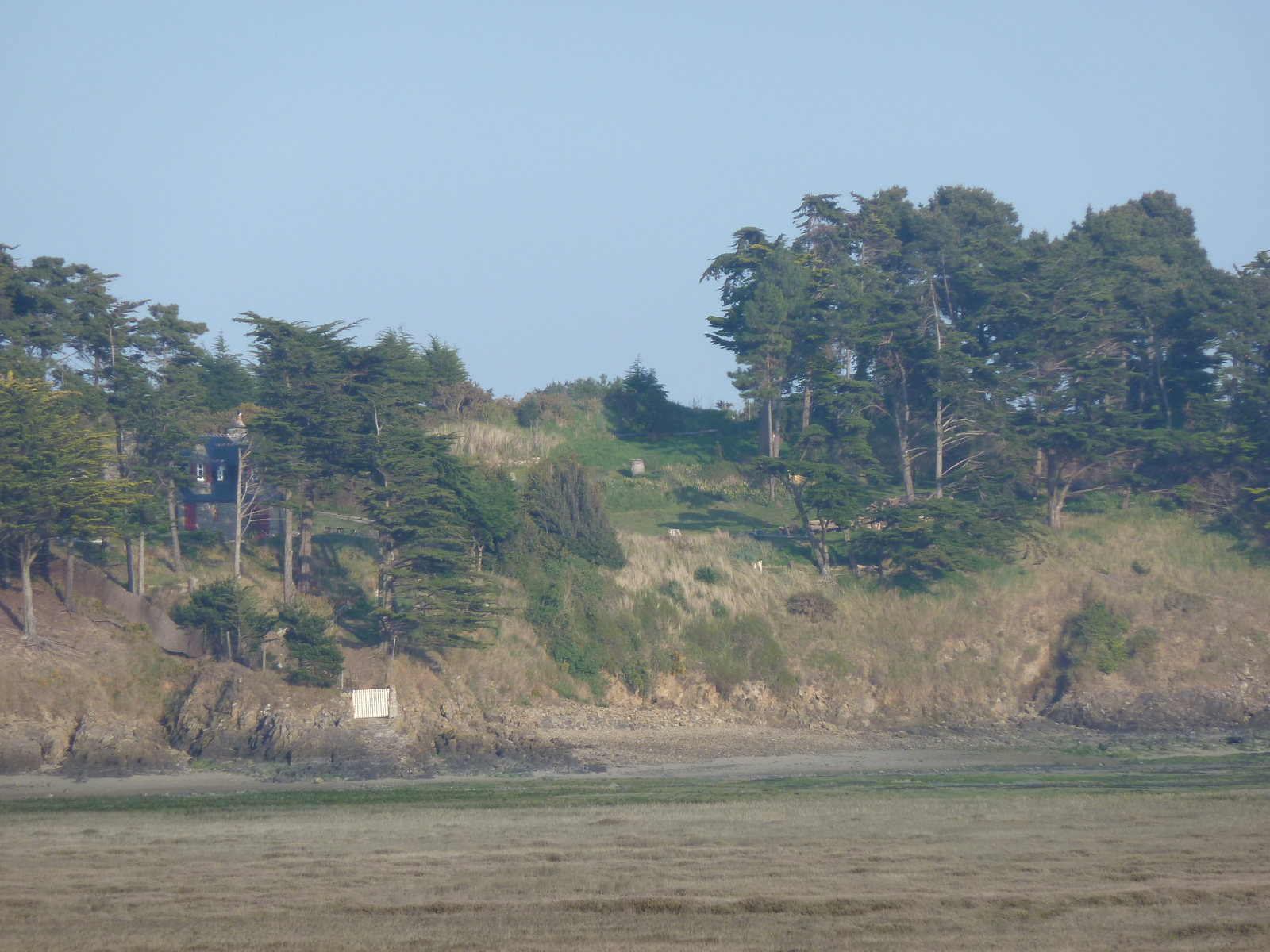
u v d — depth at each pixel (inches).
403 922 2571.4
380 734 6338.6
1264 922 2551.7
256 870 3125.0
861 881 2938.0
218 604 6525.6
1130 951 2357.3
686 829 3799.2
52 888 2925.7
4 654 6220.5
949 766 6200.8
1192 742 6973.4
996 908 2667.3
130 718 6259.8
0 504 6136.8
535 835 3695.9
